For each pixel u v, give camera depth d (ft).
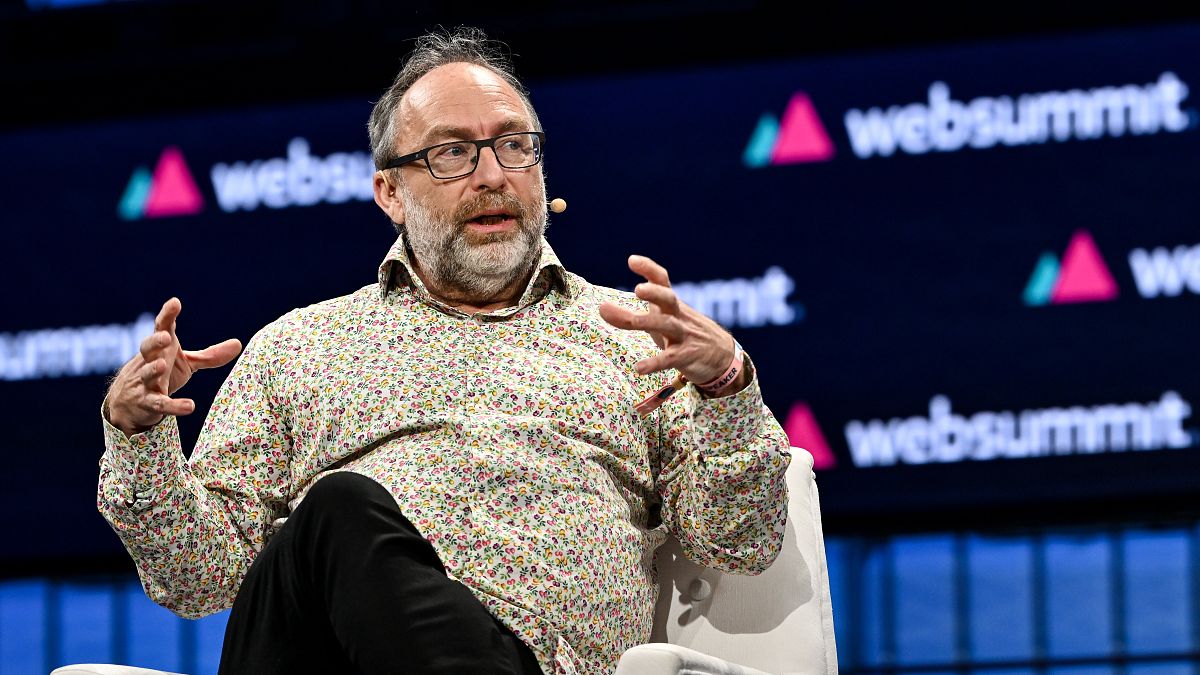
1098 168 36.88
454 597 13.82
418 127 18.01
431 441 16.76
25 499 40.45
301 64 40.60
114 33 40.86
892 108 37.78
